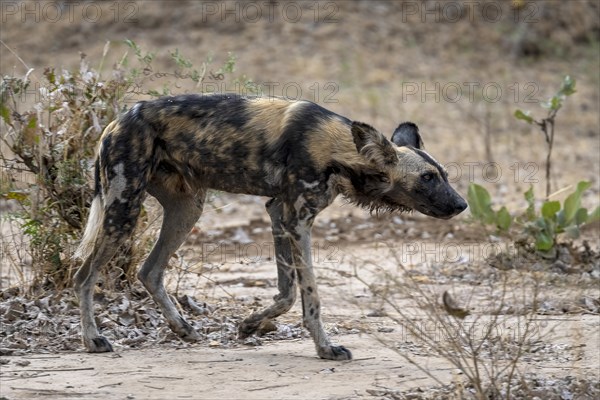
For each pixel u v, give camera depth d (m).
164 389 12.09
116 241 13.88
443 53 45.84
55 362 13.14
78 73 16.80
